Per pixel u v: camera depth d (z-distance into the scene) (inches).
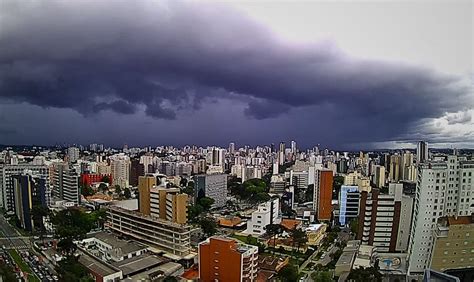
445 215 5113.2
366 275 4539.9
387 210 5974.4
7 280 4520.2
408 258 5354.3
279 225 7180.1
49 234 7101.4
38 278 4911.4
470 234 4864.7
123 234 6899.6
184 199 7081.7
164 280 4640.8
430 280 2913.4
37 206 7342.5
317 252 6461.6
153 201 7632.9
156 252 5964.6
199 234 7431.1
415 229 5167.3
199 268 4665.4
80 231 6491.1
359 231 6358.3
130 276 4958.2
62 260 5113.2
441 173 5039.4
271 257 5885.8
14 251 6107.3
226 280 4451.3
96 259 5364.2
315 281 4857.3
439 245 4837.6
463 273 4933.6
